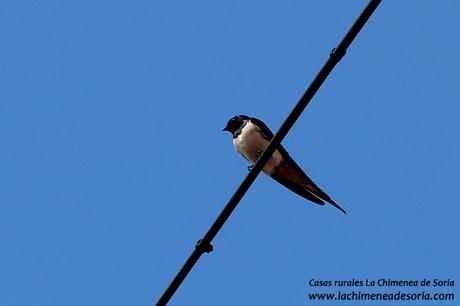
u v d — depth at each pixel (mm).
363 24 8508
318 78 8859
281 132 9234
